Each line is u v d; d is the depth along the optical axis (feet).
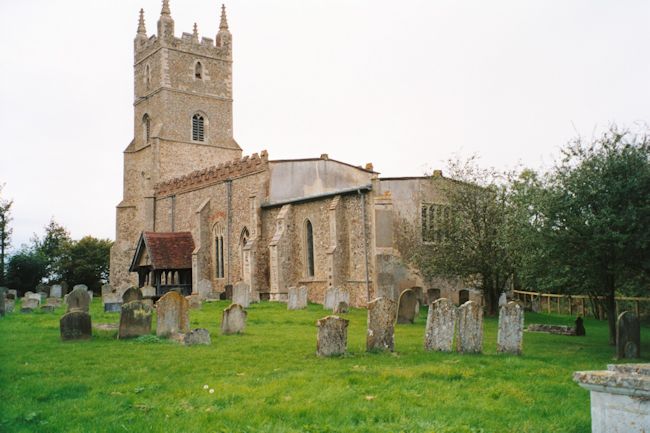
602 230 49.44
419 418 26.84
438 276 91.30
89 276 211.61
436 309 48.65
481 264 87.04
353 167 135.85
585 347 54.39
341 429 25.14
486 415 27.55
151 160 174.19
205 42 186.29
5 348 49.44
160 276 141.08
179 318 57.00
